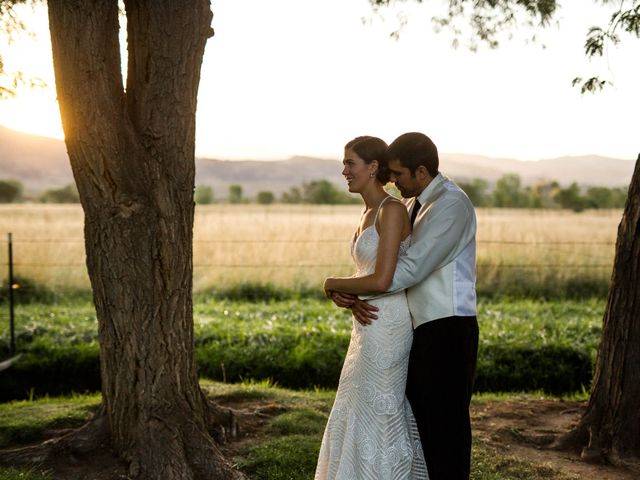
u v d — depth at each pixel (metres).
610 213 19.70
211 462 3.62
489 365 6.73
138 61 3.69
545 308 9.46
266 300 10.25
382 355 3.19
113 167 3.56
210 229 14.05
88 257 3.75
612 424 4.16
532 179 170.25
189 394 3.88
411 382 3.27
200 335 7.34
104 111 3.49
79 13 3.38
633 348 4.15
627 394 4.14
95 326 7.76
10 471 3.54
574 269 11.30
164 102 3.65
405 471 3.19
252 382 6.31
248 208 19.58
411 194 3.31
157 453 3.58
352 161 3.24
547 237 13.96
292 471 3.69
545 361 6.82
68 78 3.45
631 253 4.21
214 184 136.12
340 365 6.76
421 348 3.19
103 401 3.94
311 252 12.24
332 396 5.25
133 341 3.71
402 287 3.09
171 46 3.62
